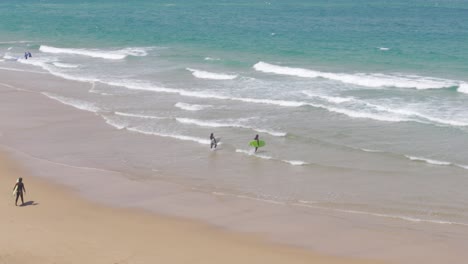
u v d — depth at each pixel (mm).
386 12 125562
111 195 25562
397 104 39688
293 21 100500
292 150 31625
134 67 55750
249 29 86438
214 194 25828
